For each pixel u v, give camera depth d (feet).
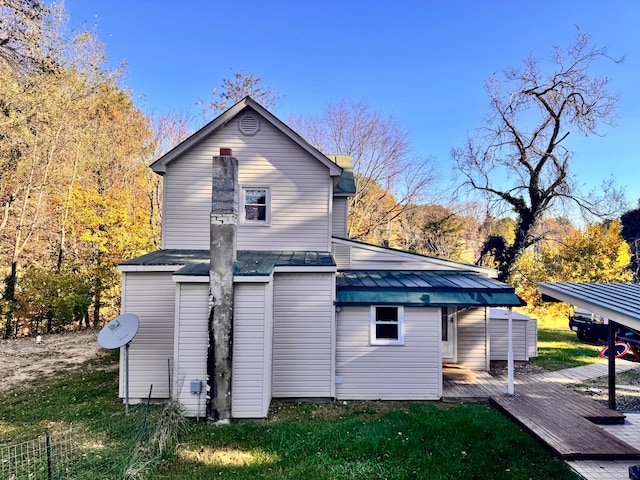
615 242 65.16
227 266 26.02
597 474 18.62
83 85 68.95
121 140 82.48
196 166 36.37
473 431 23.56
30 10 46.78
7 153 58.59
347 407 28.84
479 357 38.37
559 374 37.78
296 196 36.99
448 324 38.73
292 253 35.68
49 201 69.00
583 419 24.72
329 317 30.58
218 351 25.61
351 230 106.11
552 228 90.89
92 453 19.97
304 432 23.67
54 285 58.59
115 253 65.26
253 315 26.27
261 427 24.54
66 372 37.91
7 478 17.48
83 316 68.64
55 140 64.85
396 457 20.35
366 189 111.04
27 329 62.85
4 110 54.13
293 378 30.32
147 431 22.21
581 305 24.02
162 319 29.86
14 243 65.41
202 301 26.58
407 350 30.66
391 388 30.53
